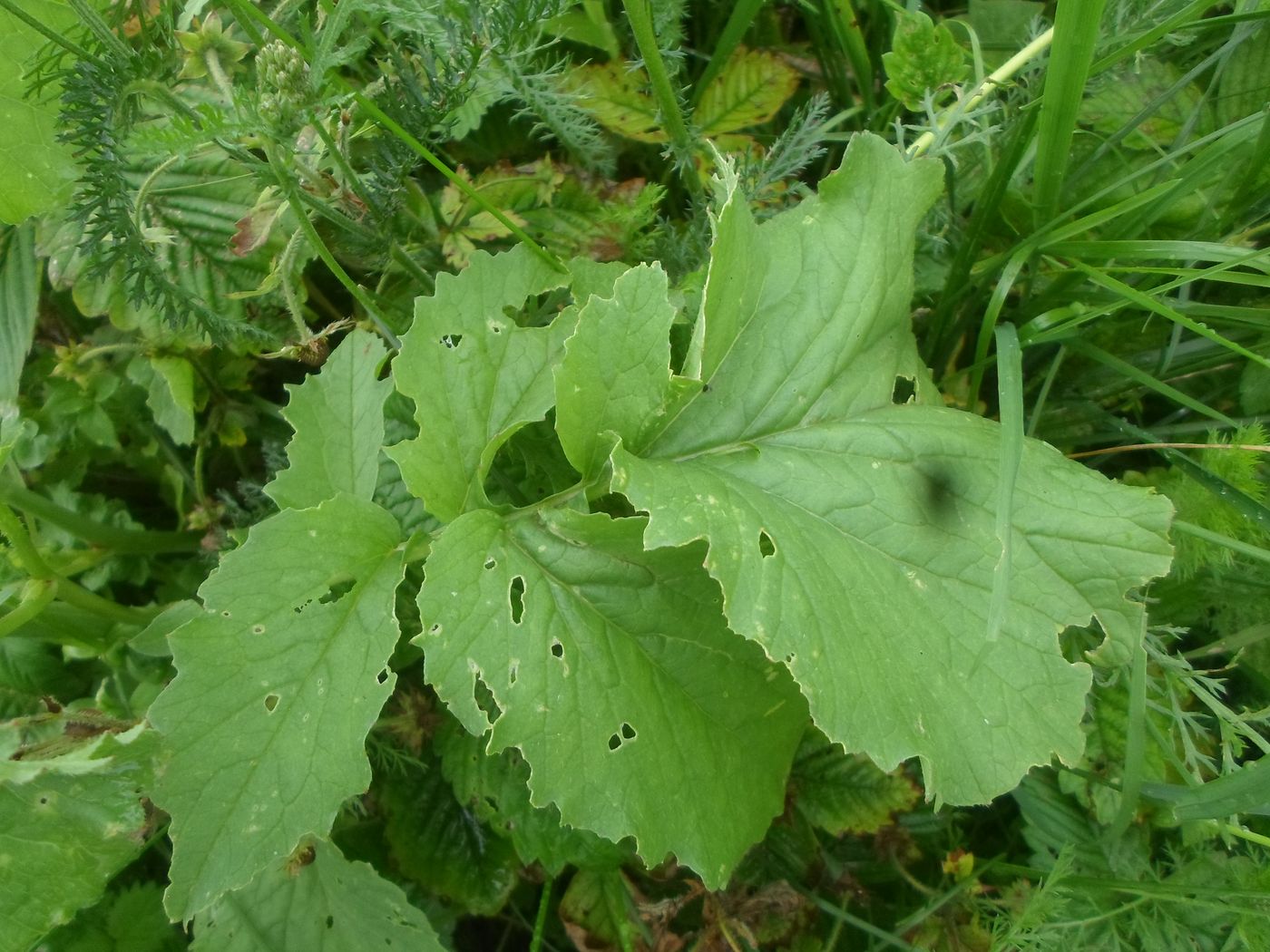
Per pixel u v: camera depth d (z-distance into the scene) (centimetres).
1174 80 31
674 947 30
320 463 25
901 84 28
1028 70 29
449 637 21
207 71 24
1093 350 29
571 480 28
